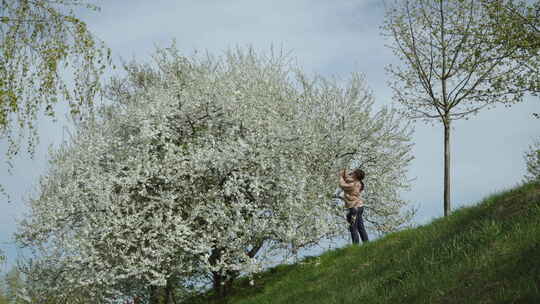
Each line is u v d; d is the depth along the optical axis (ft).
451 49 49.08
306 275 41.09
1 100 33.30
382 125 66.95
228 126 50.24
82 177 46.96
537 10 47.14
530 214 28.19
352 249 42.78
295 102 59.98
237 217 43.88
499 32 46.93
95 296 46.06
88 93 36.70
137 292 47.65
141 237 44.32
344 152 62.64
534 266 22.75
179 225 43.04
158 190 46.62
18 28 34.86
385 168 65.62
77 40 35.83
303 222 46.39
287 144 48.34
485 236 28.14
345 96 67.41
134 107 51.49
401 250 34.86
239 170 45.96
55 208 46.03
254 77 59.72
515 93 47.11
